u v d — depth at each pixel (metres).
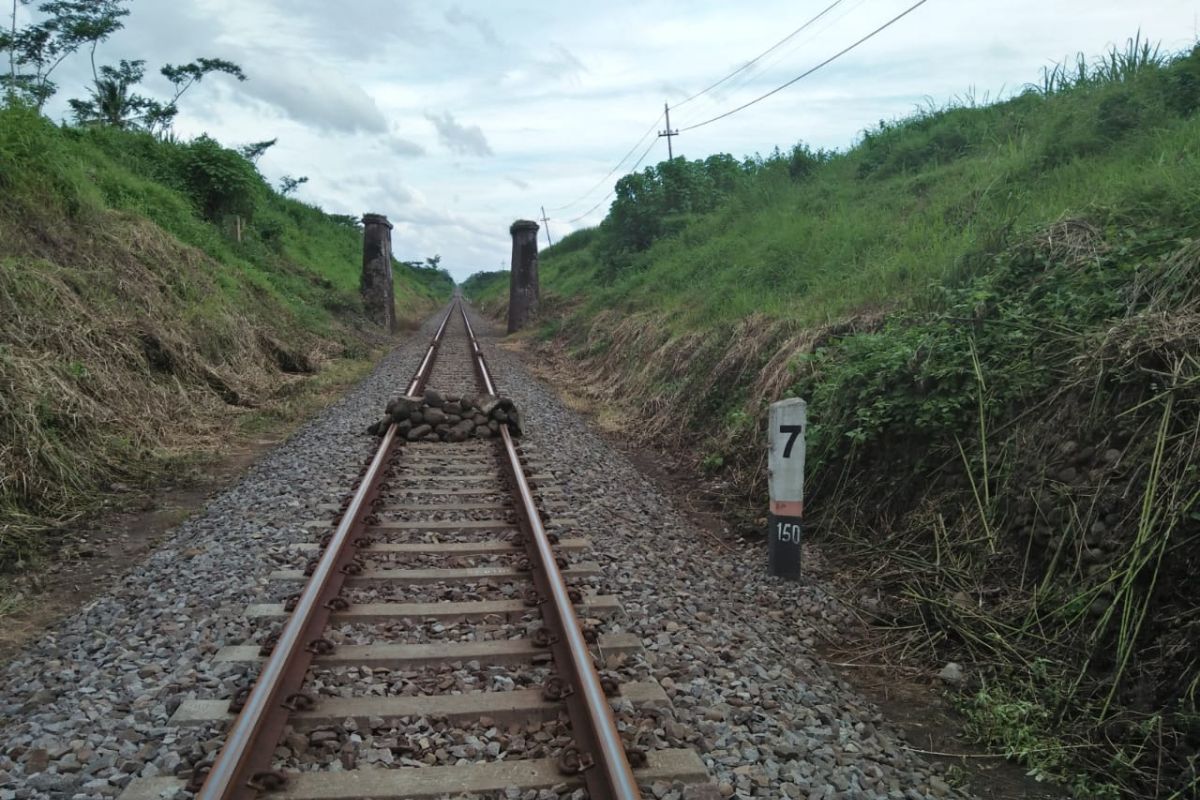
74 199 12.88
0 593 5.41
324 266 37.12
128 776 3.23
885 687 4.62
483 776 3.26
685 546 6.77
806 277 13.01
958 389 6.45
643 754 3.31
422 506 7.24
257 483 8.19
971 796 3.55
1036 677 4.36
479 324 42.16
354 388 15.64
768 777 3.38
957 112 18.50
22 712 3.81
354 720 3.66
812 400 8.13
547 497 7.74
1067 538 4.87
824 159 23.98
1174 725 3.71
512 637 4.63
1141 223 6.82
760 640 4.93
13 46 22.42
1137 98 11.17
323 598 4.96
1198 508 4.18
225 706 3.72
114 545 6.52
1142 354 5.07
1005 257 7.41
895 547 6.11
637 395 13.62
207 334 13.52
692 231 24.84
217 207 23.78
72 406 8.45
